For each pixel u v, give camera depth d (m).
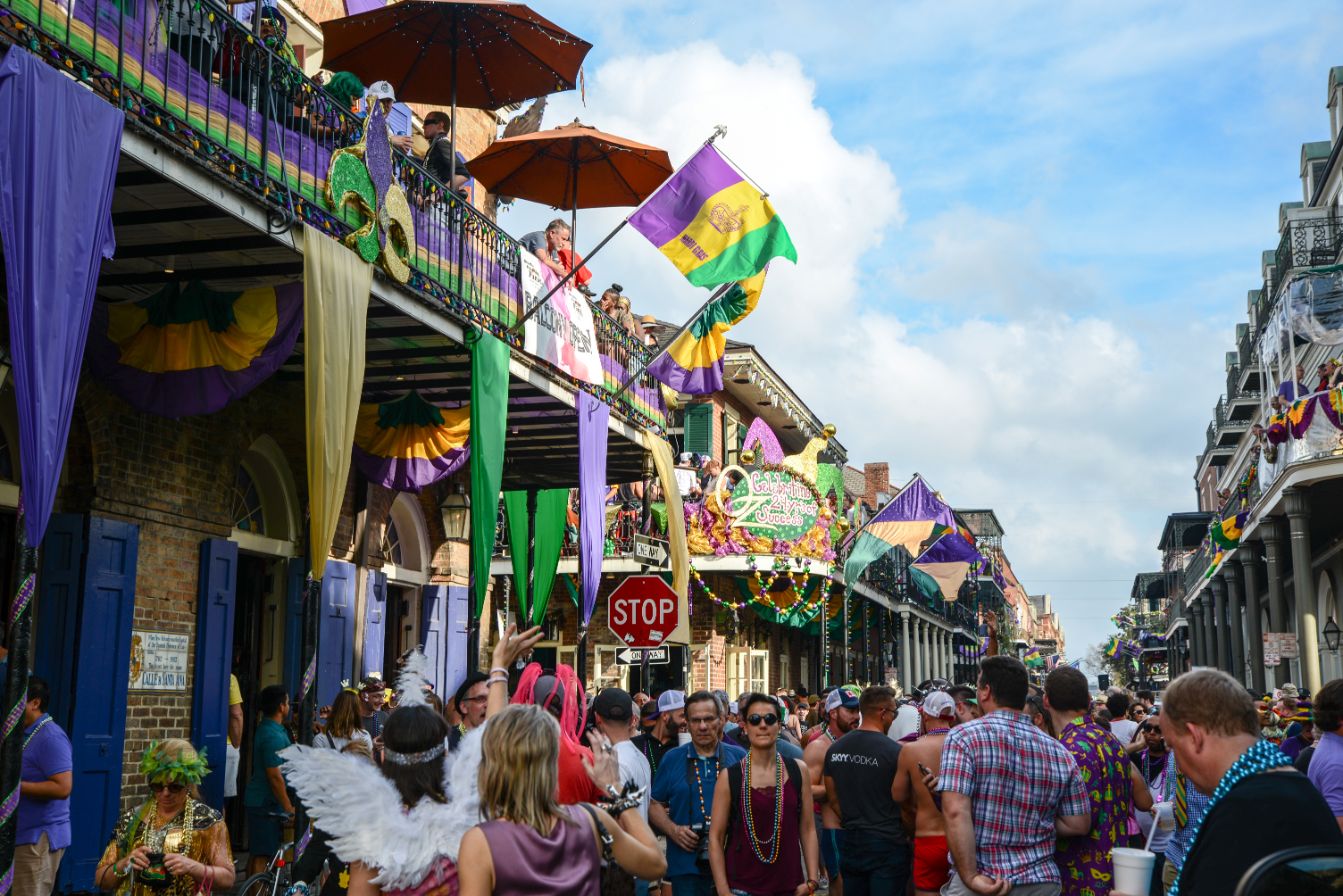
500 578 23.94
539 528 18.48
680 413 30.34
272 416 13.09
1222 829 3.19
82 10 7.23
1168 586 68.94
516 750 3.54
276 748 9.76
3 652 7.34
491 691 4.52
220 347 9.55
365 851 3.71
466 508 16.70
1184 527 56.41
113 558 10.37
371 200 10.01
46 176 6.48
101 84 7.25
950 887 5.75
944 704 8.01
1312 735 8.37
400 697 4.38
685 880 6.96
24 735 6.58
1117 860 4.23
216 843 6.12
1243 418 44.53
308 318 8.85
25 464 6.17
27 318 6.25
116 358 9.66
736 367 30.64
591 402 14.79
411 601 16.34
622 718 6.68
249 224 8.68
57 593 10.05
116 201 8.52
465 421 13.59
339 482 9.12
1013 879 5.51
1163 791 8.17
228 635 12.01
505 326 12.59
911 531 25.66
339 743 8.92
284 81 9.27
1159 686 74.31
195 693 11.52
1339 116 34.16
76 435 10.36
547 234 15.65
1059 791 5.66
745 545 25.45
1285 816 3.12
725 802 6.54
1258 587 40.84
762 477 25.80
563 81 14.12
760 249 13.86
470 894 3.43
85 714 9.95
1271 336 30.11
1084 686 6.47
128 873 5.97
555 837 3.54
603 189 16.25
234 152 8.45
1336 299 24.92
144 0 7.69
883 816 7.83
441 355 12.48
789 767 6.59
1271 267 32.44
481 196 18.34
